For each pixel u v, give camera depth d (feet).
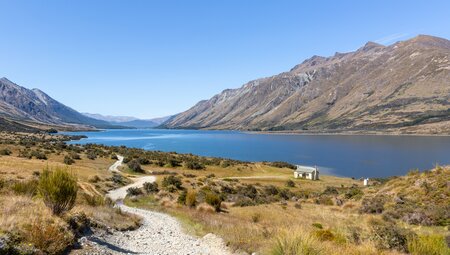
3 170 134.62
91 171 222.07
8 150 294.25
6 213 31.96
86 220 43.34
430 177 110.32
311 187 261.44
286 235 31.76
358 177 344.08
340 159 490.08
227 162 363.76
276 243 31.83
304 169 317.83
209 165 349.61
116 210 72.13
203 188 196.65
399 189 114.73
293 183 268.21
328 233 47.60
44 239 26.81
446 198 92.84
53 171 39.45
